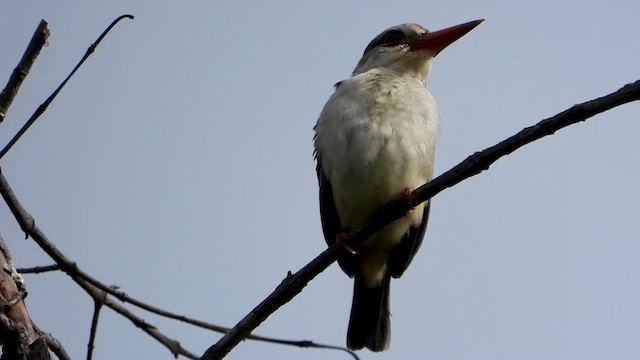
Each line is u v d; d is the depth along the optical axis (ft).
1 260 21.75
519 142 23.00
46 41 23.95
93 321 28.45
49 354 21.26
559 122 22.07
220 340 24.17
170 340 30.09
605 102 21.45
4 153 23.97
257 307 24.44
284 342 29.35
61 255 27.20
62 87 24.35
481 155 24.23
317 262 24.97
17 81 23.70
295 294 24.97
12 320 21.26
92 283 27.76
